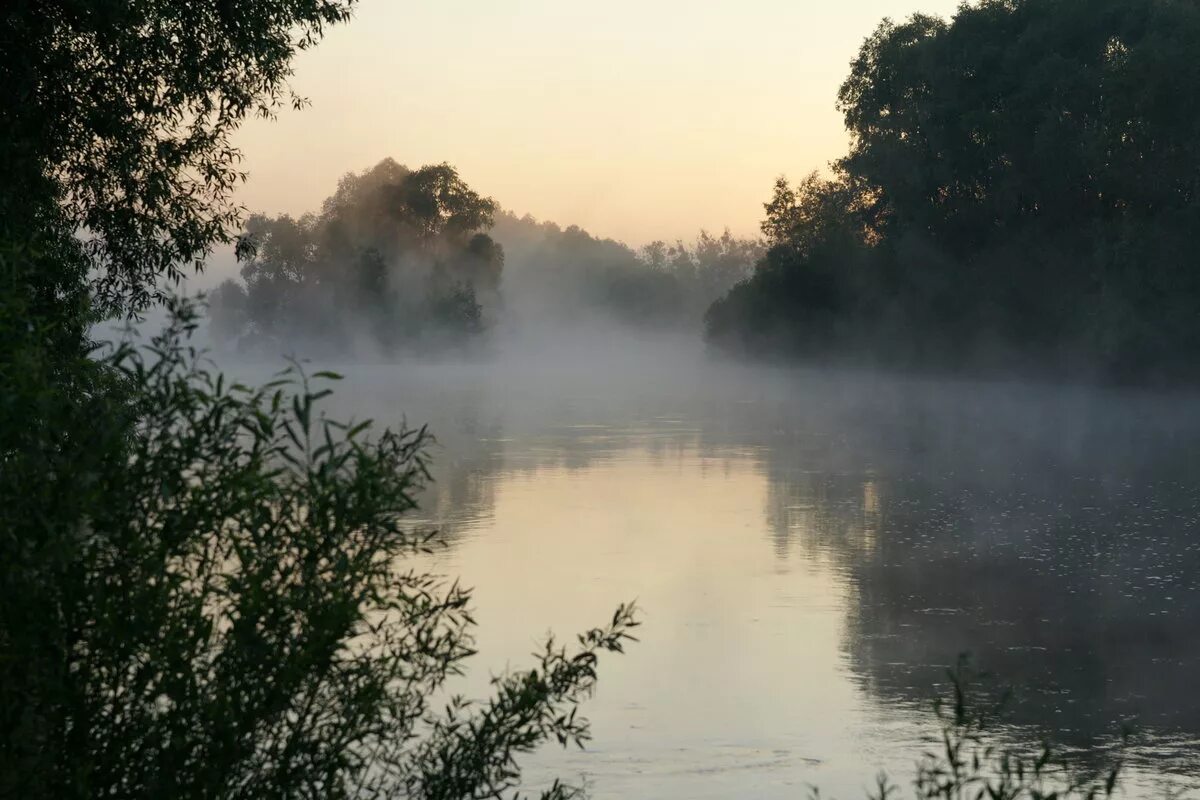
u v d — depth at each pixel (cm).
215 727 293
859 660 1155
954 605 1409
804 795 782
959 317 7031
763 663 1136
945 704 1009
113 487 303
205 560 313
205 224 1157
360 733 327
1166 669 1120
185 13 1060
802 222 9575
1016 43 6216
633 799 778
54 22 954
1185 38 5112
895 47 7044
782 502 2358
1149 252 5125
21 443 298
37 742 281
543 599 1412
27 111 945
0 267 362
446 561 1664
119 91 1043
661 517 2134
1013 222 6456
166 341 326
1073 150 5625
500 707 392
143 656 306
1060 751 877
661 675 1091
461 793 373
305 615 313
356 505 319
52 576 289
